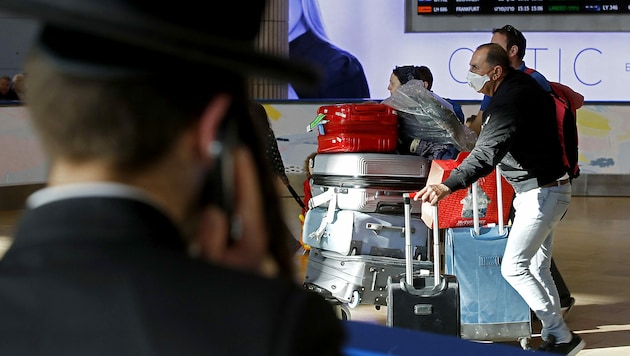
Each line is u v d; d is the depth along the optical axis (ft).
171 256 2.16
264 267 2.49
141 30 1.86
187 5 1.99
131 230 2.14
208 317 2.08
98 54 2.01
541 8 47.06
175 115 2.12
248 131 2.36
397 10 48.85
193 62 2.10
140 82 2.06
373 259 16.71
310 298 2.17
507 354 5.23
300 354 2.06
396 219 16.89
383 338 5.43
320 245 17.24
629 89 47.34
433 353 5.24
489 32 47.96
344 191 16.84
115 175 2.15
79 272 2.11
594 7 46.83
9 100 37.35
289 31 49.47
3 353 2.09
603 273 23.18
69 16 1.85
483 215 16.61
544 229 14.65
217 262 2.26
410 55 48.96
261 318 2.08
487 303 16.34
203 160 2.23
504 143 13.75
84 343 2.07
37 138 2.15
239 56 1.95
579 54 47.32
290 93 46.01
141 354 2.05
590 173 41.04
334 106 17.07
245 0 2.06
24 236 2.18
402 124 17.17
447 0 48.14
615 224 32.40
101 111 2.05
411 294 14.92
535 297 14.93
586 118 40.83
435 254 15.01
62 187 2.18
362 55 49.44
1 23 49.49
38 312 2.10
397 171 16.70
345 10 49.21
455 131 16.84
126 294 2.09
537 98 14.20
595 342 16.67
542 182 14.42
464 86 48.57
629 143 40.73
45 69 2.05
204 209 2.29
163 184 2.18
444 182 13.73
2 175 34.60
